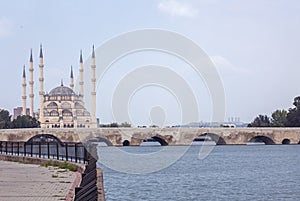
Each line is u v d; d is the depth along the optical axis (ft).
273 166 283.59
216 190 156.56
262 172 237.04
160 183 172.35
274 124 609.01
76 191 42.96
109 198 125.49
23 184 100.42
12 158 191.93
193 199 133.18
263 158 366.84
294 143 540.11
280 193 150.61
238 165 293.84
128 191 143.64
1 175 121.39
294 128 534.78
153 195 136.67
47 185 98.43
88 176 53.36
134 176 198.08
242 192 151.43
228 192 151.43
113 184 164.14
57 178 113.19
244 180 193.47
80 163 138.82
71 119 470.39
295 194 147.33
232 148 536.01
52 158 170.09
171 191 148.66
